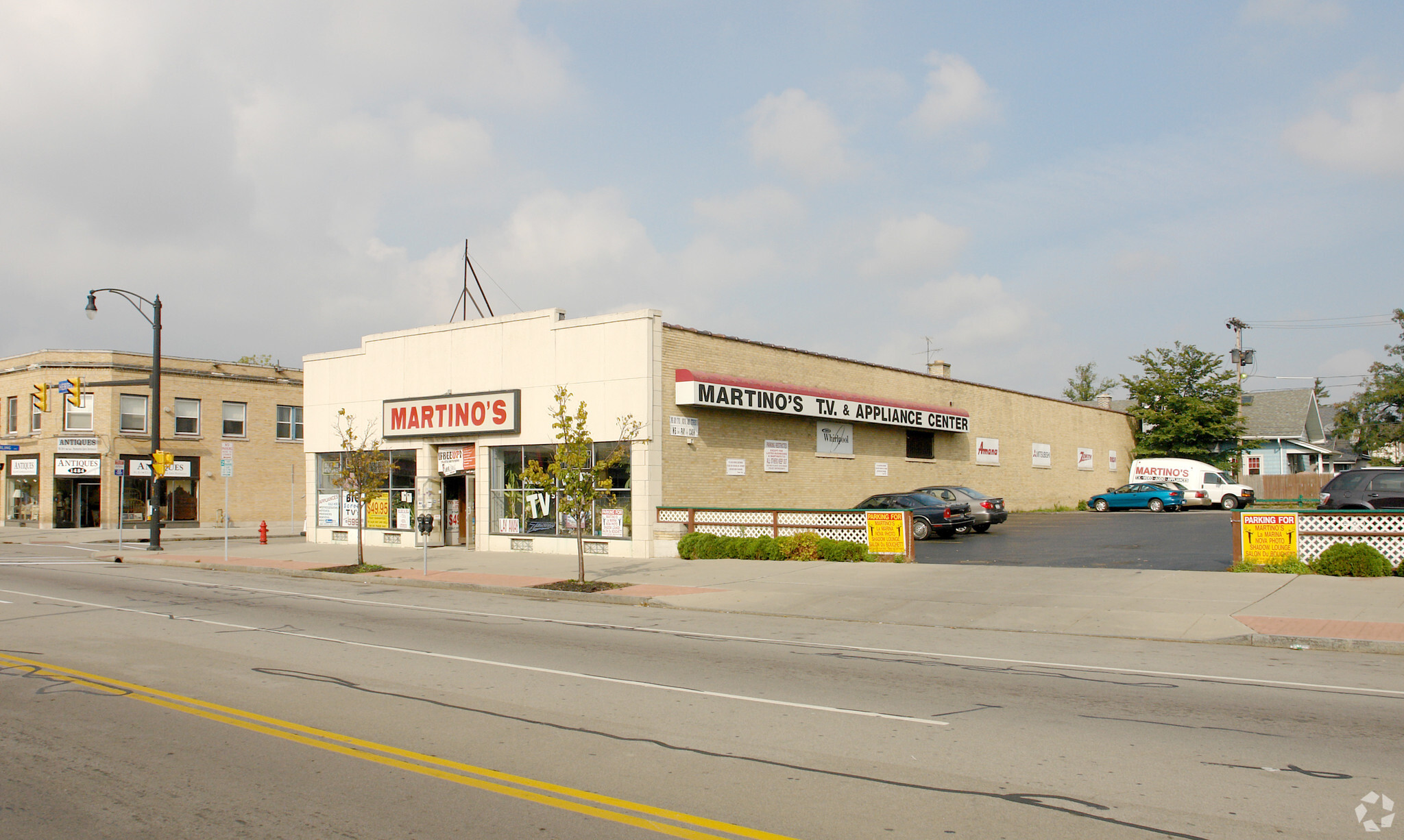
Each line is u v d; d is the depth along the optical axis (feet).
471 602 56.80
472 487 90.43
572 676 32.86
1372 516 56.54
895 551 70.18
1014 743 23.77
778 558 72.23
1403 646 36.91
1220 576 56.08
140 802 19.39
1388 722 25.79
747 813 18.61
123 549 98.12
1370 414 166.30
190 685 30.96
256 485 153.99
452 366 89.71
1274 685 31.01
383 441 95.09
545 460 83.10
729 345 87.45
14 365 143.33
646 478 76.89
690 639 41.83
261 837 17.39
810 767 21.71
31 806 19.17
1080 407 162.71
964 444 127.85
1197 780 20.54
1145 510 143.54
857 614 48.67
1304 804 18.98
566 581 62.23
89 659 35.76
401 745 23.68
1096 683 31.48
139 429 142.31
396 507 94.38
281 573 75.00
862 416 102.78
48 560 89.10
